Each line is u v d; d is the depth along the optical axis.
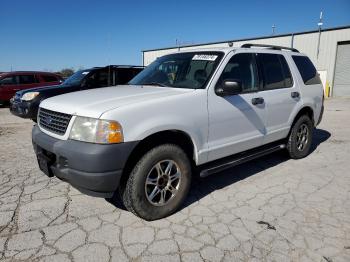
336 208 3.75
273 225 3.35
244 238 3.10
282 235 3.16
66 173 3.11
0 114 11.80
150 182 3.35
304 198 4.03
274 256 2.83
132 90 3.91
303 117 5.53
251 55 4.54
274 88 4.83
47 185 4.32
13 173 4.77
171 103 3.40
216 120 3.83
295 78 5.30
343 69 23.67
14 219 3.39
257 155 4.64
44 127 3.58
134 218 3.47
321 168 5.23
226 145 4.02
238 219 3.47
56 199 3.89
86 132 3.02
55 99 3.73
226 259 2.78
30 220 3.38
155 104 3.28
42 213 3.54
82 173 2.97
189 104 3.55
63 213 3.54
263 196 4.08
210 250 2.90
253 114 4.36
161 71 4.52
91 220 3.40
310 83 5.69
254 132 4.46
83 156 2.94
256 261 2.76
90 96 3.64
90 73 9.06
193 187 4.37
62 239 3.04
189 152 3.77
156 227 3.29
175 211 3.61
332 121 10.63
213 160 3.96
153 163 3.30
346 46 23.23
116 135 2.98
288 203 3.88
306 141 5.76
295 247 2.96
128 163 3.24
